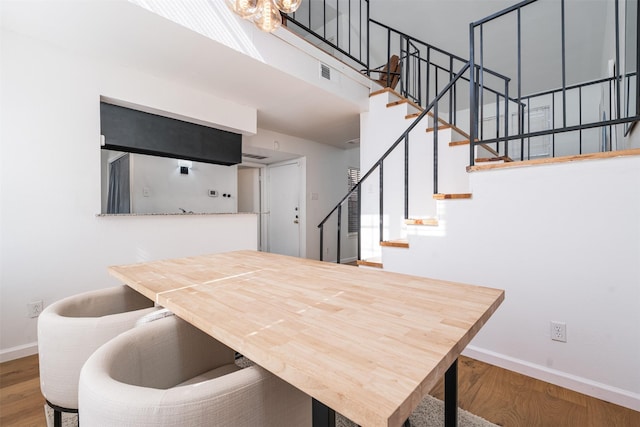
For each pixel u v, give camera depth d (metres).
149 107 2.83
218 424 0.63
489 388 1.67
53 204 2.31
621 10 3.22
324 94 3.27
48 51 2.30
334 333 0.69
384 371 0.53
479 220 1.93
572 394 1.60
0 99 2.11
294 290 1.06
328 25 5.39
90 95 2.50
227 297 0.97
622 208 1.49
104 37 2.21
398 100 3.57
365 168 3.75
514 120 6.18
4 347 2.11
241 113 3.57
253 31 2.52
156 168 3.89
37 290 2.24
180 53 2.44
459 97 6.30
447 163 3.06
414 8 4.40
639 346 1.46
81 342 1.00
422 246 2.20
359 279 1.22
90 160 2.49
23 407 1.58
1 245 2.12
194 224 3.09
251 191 6.32
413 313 0.82
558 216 1.66
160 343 0.96
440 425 1.39
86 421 0.62
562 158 1.62
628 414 1.45
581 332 1.61
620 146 3.57
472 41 2.02
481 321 0.80
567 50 4.78
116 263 2.59
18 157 2.18
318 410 0.70
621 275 1.50
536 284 1.74
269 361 0.59
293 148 5.21
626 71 2.93
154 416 0.58
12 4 1.85
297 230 5.59
